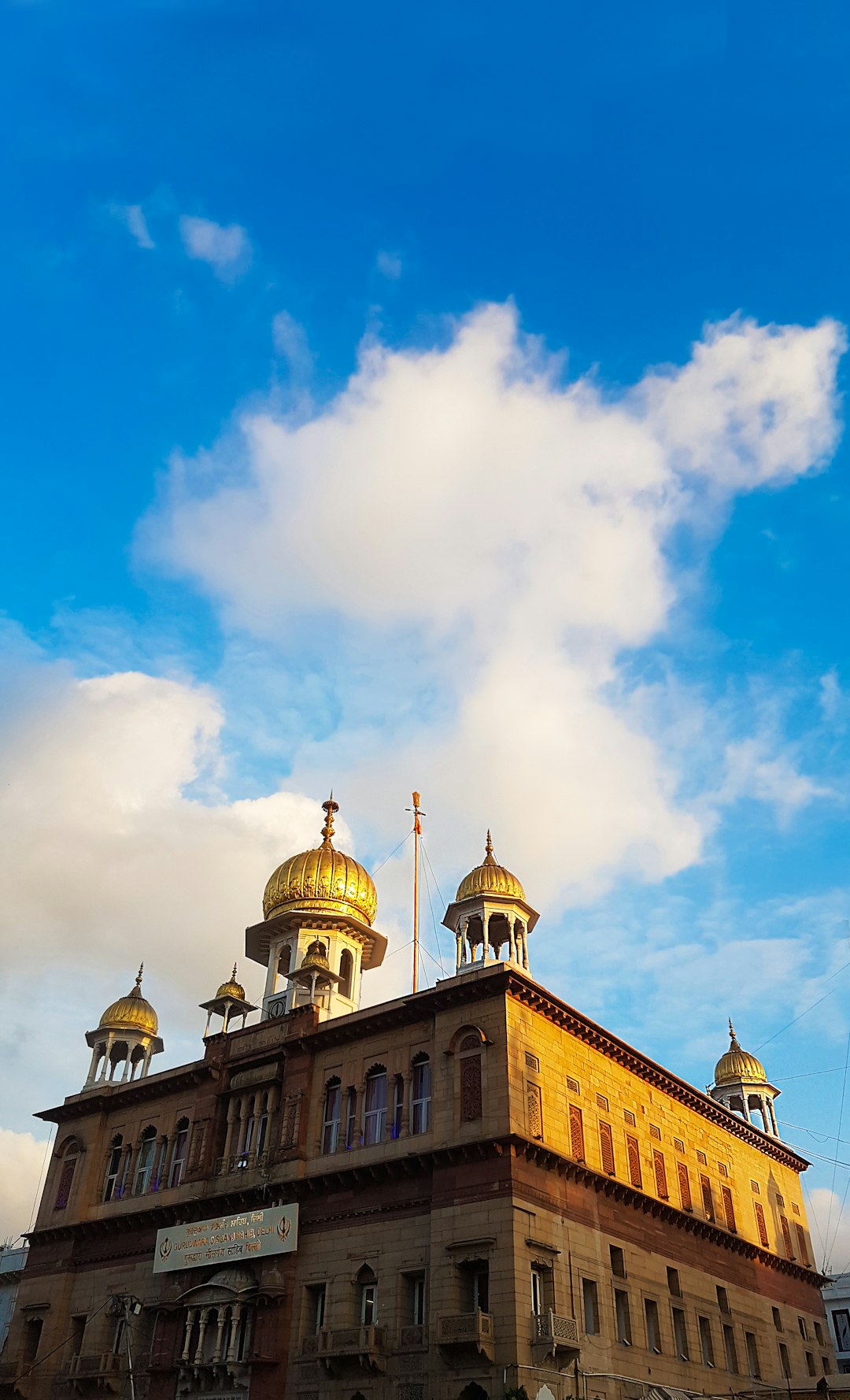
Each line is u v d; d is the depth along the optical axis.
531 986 45.91
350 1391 41.47
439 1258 41.22
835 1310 81.56
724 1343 52.53
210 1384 46.03
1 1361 55.91
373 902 66.12
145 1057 67.00
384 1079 48.22
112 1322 52.91
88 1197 57.91
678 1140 55.94
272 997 61.25
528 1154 42.56
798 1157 68.75
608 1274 45.22
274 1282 45.88
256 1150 51.28
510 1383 37.38
